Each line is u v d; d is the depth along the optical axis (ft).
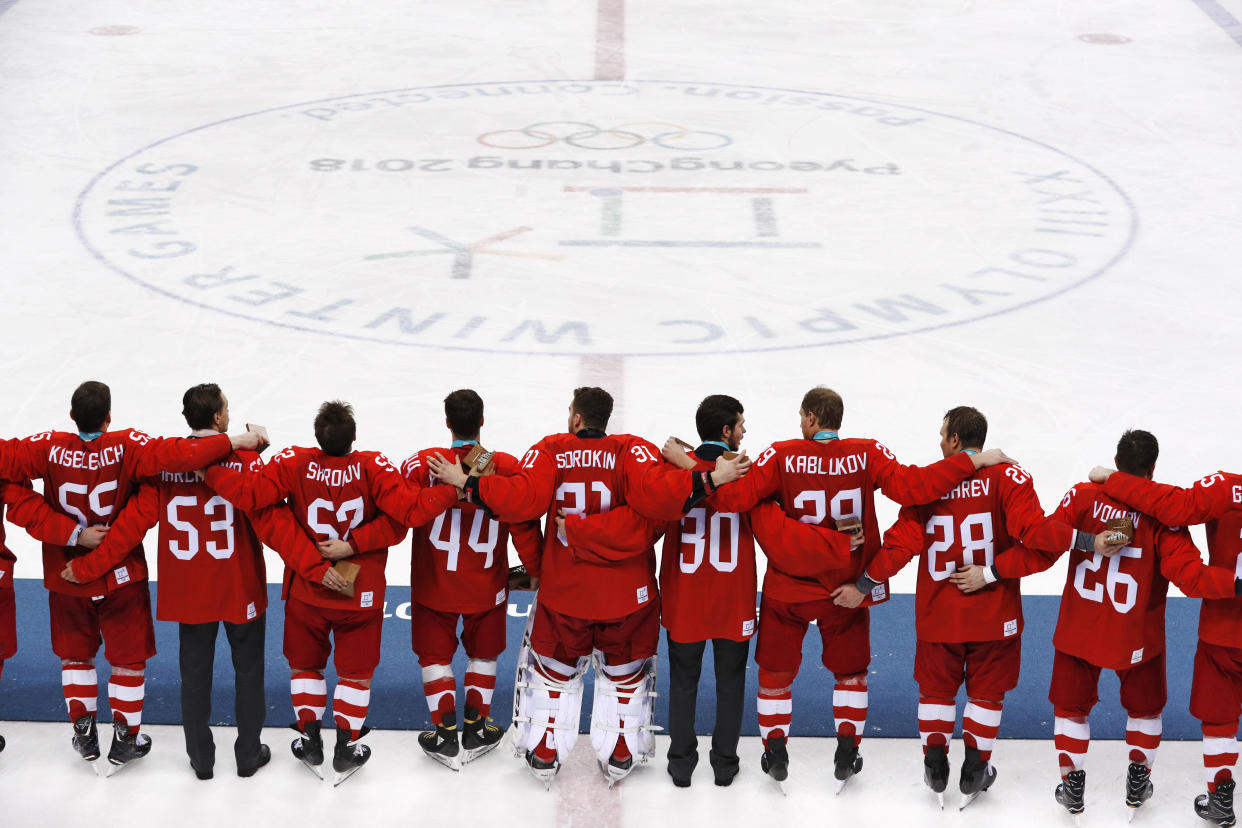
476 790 24.81
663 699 28.22
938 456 42.98
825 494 23.72
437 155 80.07
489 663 25.30
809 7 118.42
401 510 23.66
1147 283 60.23
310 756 24.70
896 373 49.85
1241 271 62.03
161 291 58.13
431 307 56.44
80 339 52.60
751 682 28.63
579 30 111.55
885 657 29.45
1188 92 94.43
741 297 57.98
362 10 117.29
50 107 88.99
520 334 53.47
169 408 46.14
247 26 111.75
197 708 24.47
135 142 81.97
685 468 23.52
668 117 88.79
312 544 23.85
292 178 75.36
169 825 23.62
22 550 34.68
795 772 25.48
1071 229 67.87
